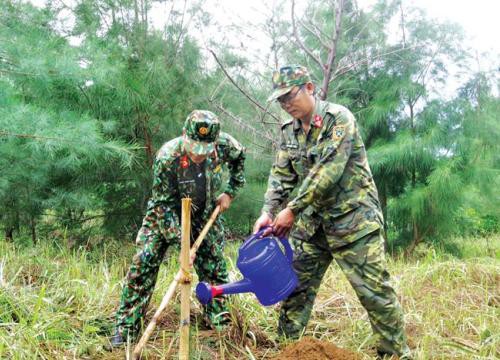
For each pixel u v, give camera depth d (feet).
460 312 13.88
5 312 11.28
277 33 20.10
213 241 11.68
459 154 24.82
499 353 11.25
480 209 26.68
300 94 9.98
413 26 25.39
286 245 10.34
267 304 9.65
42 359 9.55
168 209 10.94
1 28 17.19
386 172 25.53
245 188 24.36
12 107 16.03
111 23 22.82
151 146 22.70
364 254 10.16
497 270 18.42
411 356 10.24
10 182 20.13
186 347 8.10
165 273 15.84
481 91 25.58
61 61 16.67
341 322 12.75
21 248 20.39
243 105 23.52
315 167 9.89
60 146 16.16
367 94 26.50
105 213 23.72
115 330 11.05
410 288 15.87
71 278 14.93
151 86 21.45
